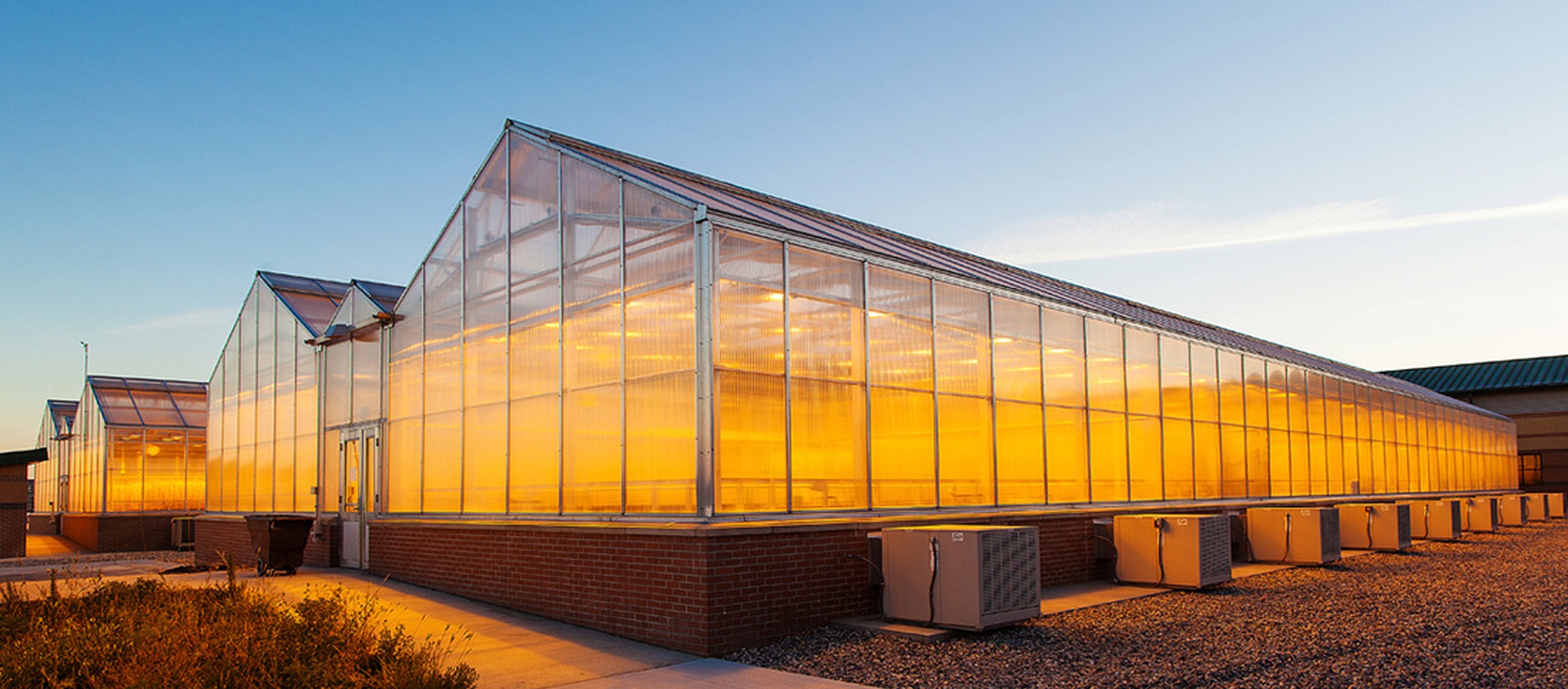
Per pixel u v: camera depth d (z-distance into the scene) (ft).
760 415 42.52
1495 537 101.30
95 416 133.39
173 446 132.05
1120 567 58.13
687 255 42.19
